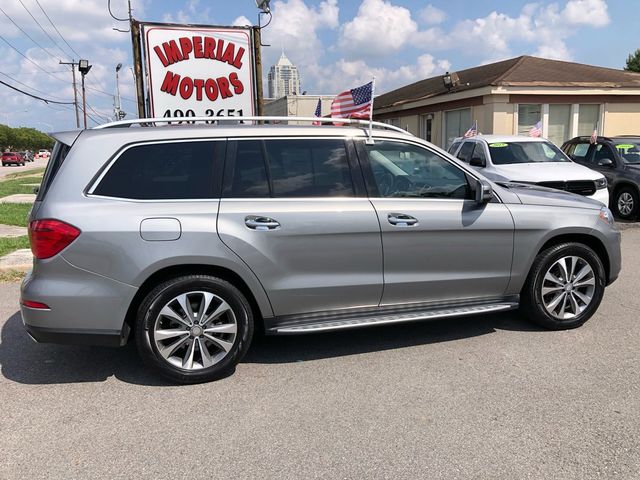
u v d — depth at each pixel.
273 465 2.93
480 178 4.51
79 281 3.66
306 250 4.00
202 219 3.79
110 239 3.64
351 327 4.17
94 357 4.47
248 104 9.41
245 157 4.03
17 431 3.31
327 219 4.02
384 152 4.36
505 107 17.75
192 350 3.91
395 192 4.32
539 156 10.55
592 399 3.58
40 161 94.88
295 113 30.33
